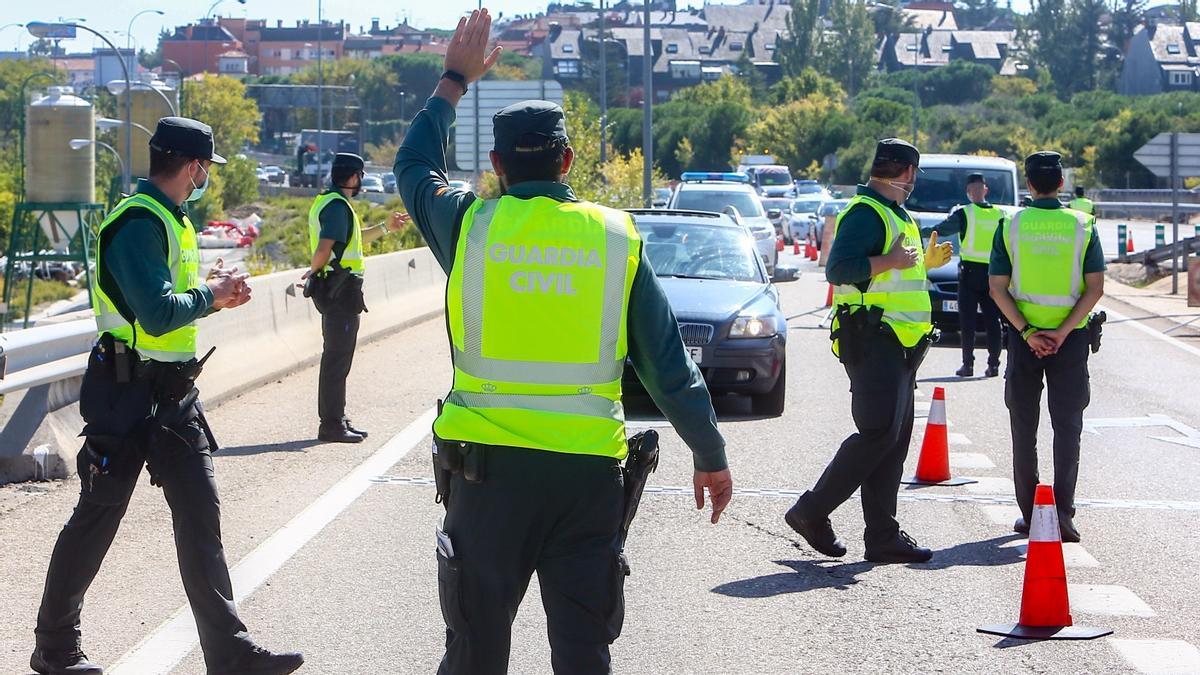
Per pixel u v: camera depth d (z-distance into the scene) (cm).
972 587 672
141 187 506
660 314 389
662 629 603
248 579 664
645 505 839
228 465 926
